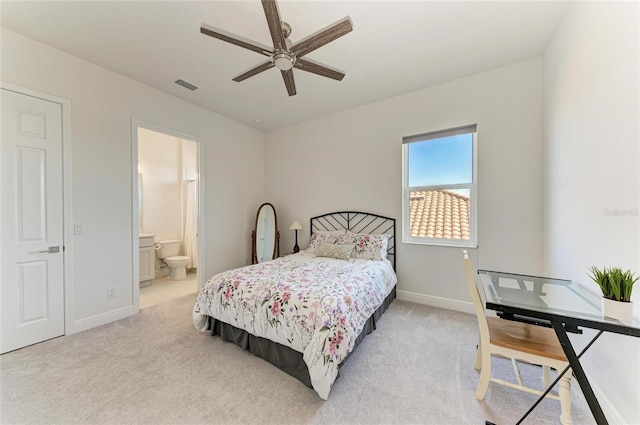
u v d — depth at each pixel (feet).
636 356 3.75
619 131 4.16
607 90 4.48
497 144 8.70
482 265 9.03
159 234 15.75
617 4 4.16
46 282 7.29
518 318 4.79
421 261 10.23
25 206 6.97
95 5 5.81
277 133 14.76
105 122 8.50
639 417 3.67
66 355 6.49
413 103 10.30
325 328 5.19
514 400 4.93
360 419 4.50
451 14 6.13
